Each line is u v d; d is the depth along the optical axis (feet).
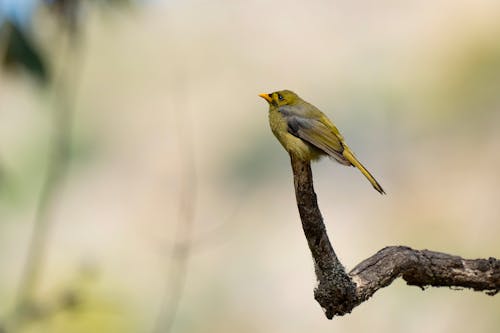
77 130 66.59
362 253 56.44
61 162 25.80
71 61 25.46
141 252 46.14
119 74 68.69
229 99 72.95
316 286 18.42
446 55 58.34
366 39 69.72
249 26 76.23
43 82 23.50
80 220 58.85
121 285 38.96
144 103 69.05
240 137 69.62
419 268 18.80
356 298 17.98
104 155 67.31
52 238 51.57
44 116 55.52
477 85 55.67
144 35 68.08
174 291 26.25
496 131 54.85
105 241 55.42
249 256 57.72
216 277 53.06
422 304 41.55
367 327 41.45
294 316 53.88
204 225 60.23
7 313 26.76
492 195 51.03
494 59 55.42
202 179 67.00
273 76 73.97
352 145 61.72
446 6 59.06
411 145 58.59
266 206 63.67
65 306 27.55
